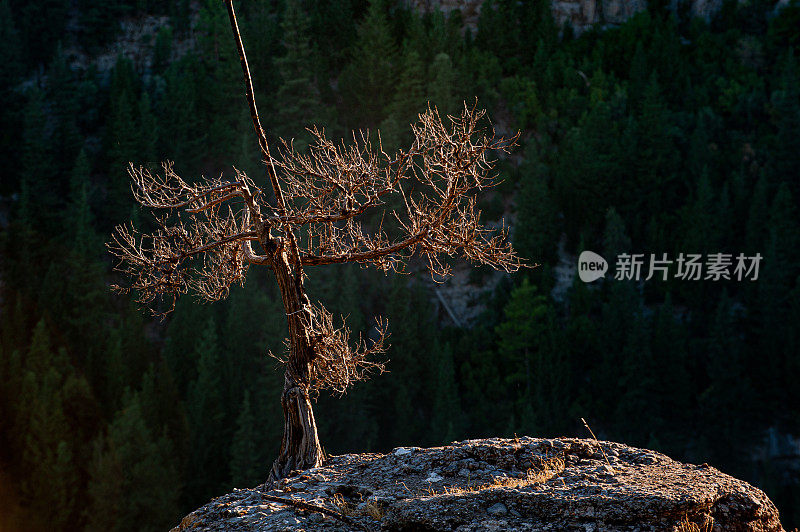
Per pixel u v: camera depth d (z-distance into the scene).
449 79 95.25
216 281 11.79
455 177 10.34
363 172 10.52
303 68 100.25
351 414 66.62
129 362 68.56
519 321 78.06
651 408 75.06
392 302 75.25
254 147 93.50
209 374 64.69
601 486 7.04
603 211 89.81
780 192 85.25
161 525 53.09
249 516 7.50
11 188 96.44
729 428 74.38
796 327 76.81
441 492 7.74
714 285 84.38
